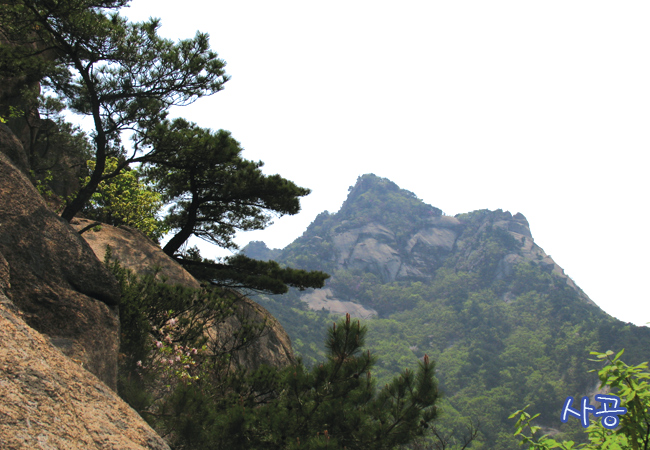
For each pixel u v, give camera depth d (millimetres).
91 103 11516
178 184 17266
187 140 12469
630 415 3525
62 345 4094
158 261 12125
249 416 5816
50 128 19609
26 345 2291
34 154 18516
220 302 8750
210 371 7672
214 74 11797
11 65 11320
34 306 4188
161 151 12352
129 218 17812
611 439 3664
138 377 5980
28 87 18594
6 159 4910
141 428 2430
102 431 2156
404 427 6406
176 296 7961
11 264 4215
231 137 13773
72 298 4531
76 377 2383
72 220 11820
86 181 18281
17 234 4426
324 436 5812
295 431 6098
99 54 10961
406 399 6602
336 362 6516
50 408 2016
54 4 10039
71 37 10562
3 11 10438
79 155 20875
